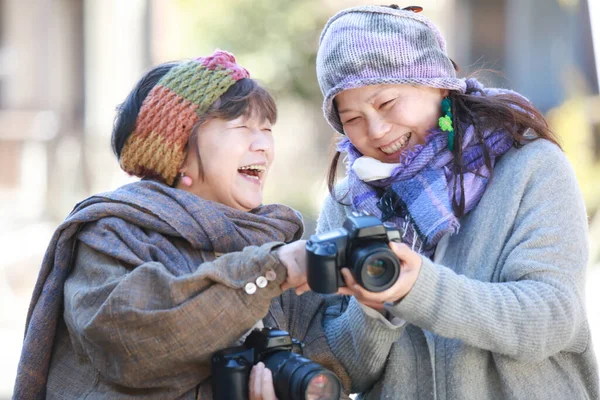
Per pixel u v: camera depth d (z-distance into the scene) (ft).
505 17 80.64
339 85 14.85
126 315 12.94
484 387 14.34
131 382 13.38
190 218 14.57
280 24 70.03
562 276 13.71
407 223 14.99
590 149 57.93
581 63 75.25
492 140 14.99
